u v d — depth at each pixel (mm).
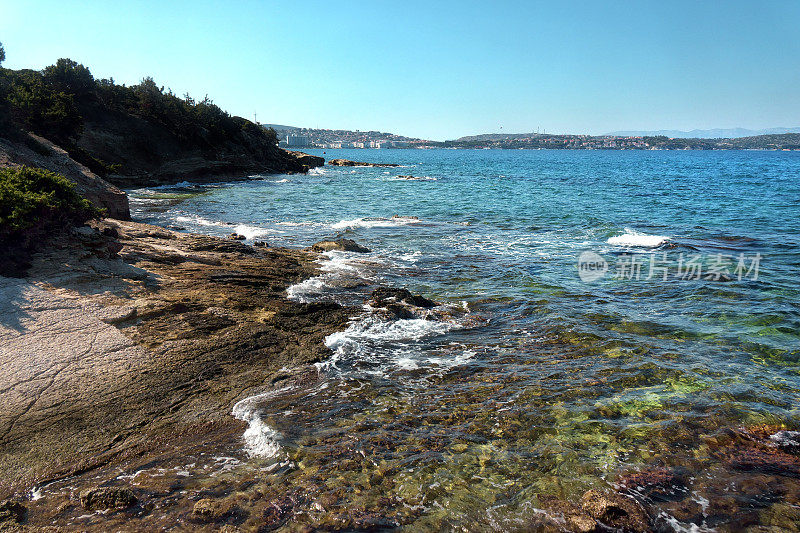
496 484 5742
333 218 27984
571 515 5195
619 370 8797
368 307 11867
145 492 5500
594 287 14219
